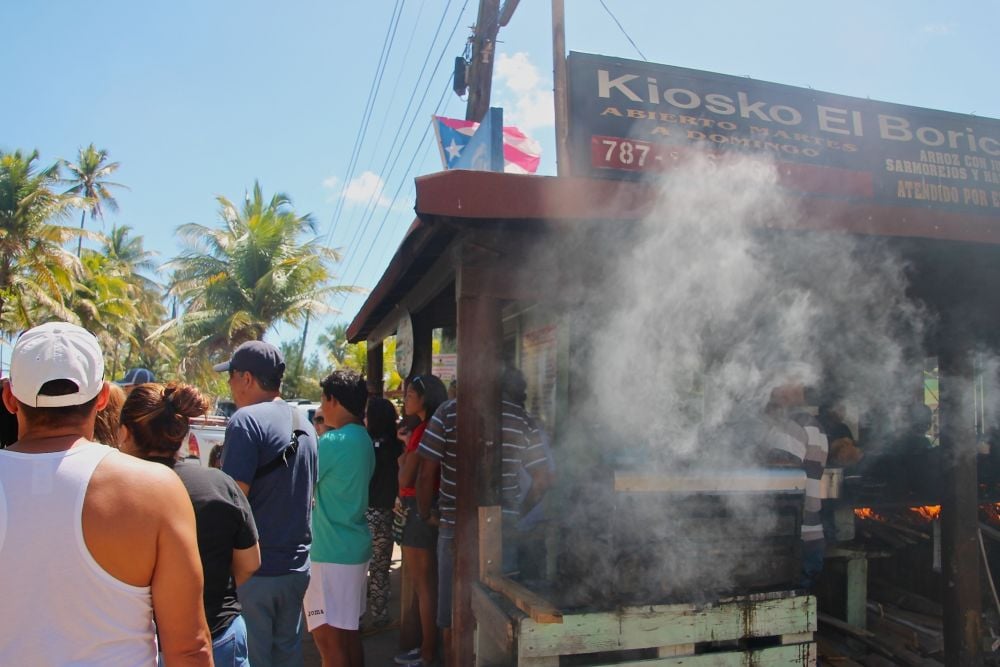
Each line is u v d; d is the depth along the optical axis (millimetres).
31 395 1563
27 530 1457
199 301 26562
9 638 1437
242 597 2887
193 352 24703
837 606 4281
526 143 6051
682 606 2781
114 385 2443
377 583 4910
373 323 6797
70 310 26547
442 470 3752
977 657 3420
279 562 2930
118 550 1513
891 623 4156
